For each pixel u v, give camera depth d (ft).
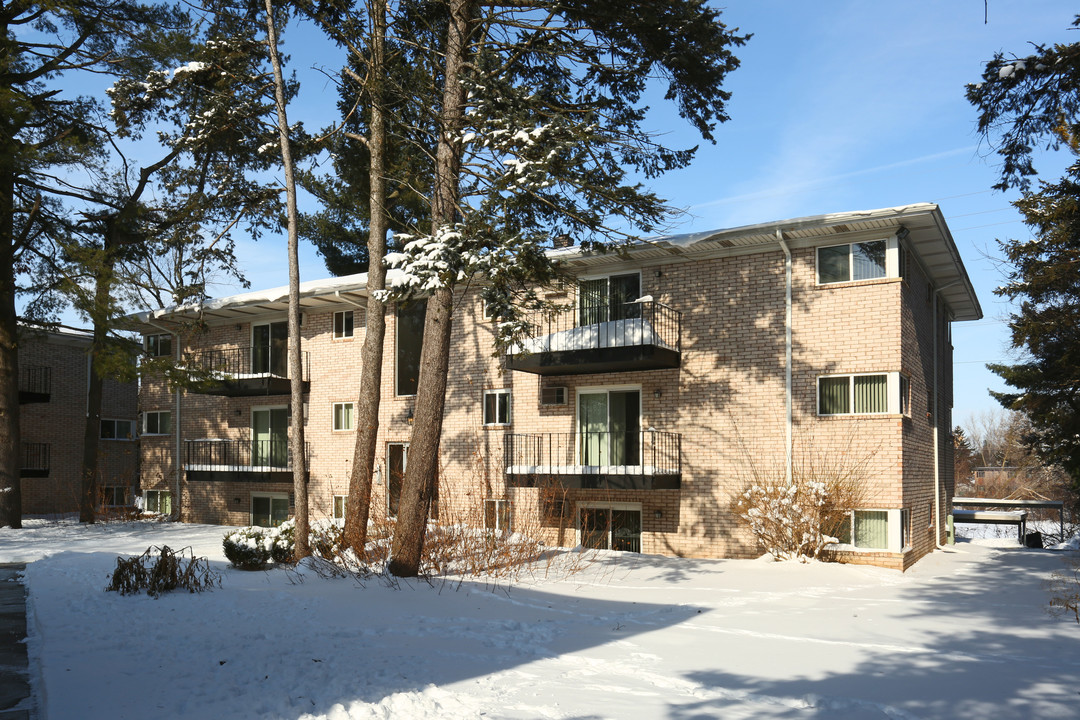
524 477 64.95
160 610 35.22
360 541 53.83
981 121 39.09
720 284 62.59
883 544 55.47
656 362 61.93
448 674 24.94
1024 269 89.66
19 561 56.75
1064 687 23.88
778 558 56.39
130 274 85.87
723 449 61.57
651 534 64.08
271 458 88.22
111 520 95.20
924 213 53.57
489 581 45.47
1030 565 57.21
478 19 48.65
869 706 21.91
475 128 46.44
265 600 37.93
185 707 20.92
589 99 49.67
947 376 81.71
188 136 78.54
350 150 71.26
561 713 21.06
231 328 92.48
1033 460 145.48
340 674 24.50
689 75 52.03
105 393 121.60
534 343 65.36
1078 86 37.17
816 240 58.85
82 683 22.97
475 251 42.60
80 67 82.89
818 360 58.44
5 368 82.48
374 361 57.57
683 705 21.97
